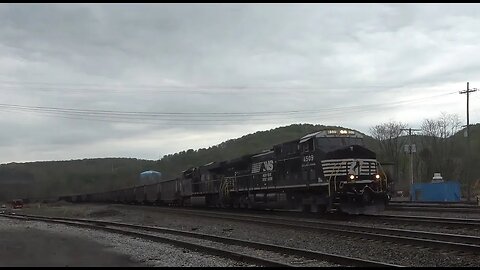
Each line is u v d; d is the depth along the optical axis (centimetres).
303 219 2612
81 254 1481
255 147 9494
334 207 2633
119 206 6131
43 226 2959
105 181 10475
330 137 2798
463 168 7194
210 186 4503
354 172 2595
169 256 1473
